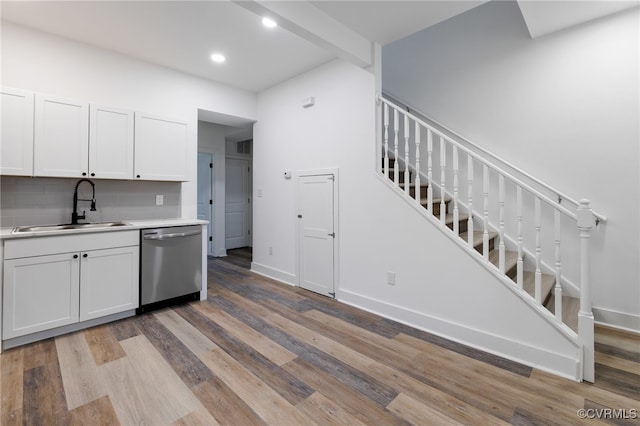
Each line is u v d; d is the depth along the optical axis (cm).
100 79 320
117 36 299
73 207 306
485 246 234
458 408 168
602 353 224
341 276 342
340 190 342
